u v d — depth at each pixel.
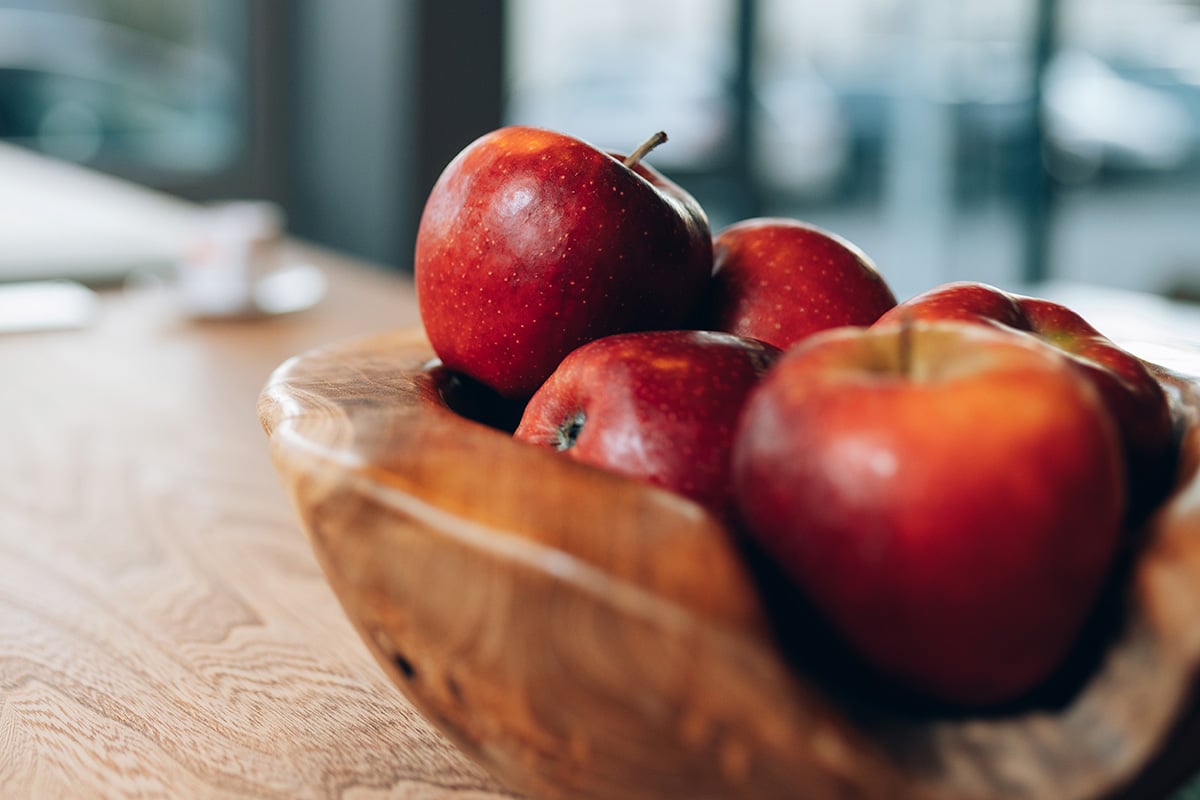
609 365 0.54
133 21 3.42
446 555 0.46
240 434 0.93
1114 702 0.46
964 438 0.46
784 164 4.19
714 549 0.46
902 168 4.25
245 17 3.55
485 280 0.58
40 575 0.72
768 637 0.46
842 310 0.61
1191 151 4.13
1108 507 0.46
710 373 0.53
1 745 0.59
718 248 0.64
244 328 1.35
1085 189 4.23
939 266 4.32
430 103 3.36
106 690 0.62
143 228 1.77
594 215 0.58
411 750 0.58
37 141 3.38
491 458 0.48
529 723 0.47
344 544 0.48
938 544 0.46
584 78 3.94
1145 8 4.09
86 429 0.94
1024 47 4.15
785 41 4.08
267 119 3.64
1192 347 0.58
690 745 0.46
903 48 4.16
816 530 0.47
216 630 0.67
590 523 0.46
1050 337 0.54
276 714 0.61
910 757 0.46
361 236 3.52
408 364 0.61
